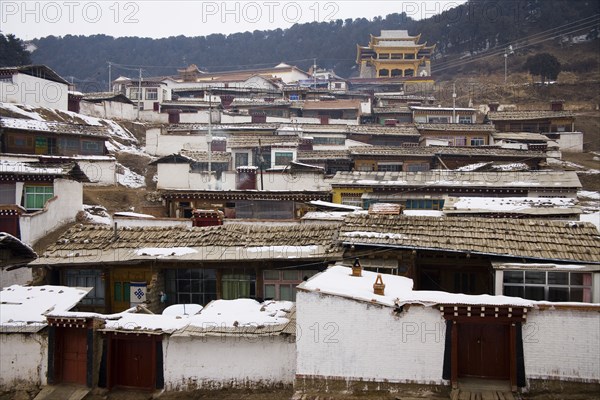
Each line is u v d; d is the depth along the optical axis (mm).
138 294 24766
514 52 112188
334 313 17484
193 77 103812
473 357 17469
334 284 18562
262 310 20906
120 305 24875
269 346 18984
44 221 35562
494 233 22781
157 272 24453
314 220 27797
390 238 22703
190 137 61312
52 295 22359
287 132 62500
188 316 20531
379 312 17297
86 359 19938
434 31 122438
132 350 20078
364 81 101562
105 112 72000
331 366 17422
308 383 17469
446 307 16875
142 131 71562
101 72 130625
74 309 24344
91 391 19625
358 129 63688
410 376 17156
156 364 19453
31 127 47875
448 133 62500
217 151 56875
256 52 138125
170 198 37906
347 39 133875
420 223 23984
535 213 27859
